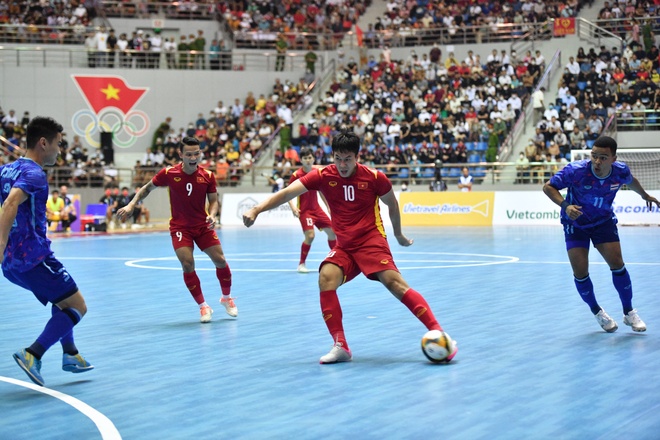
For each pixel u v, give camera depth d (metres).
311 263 15.09
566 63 32.84
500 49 34.19
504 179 29.09
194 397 5.32
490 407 4.93
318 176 6.57
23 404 5.20
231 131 32.66
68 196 27.23
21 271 5.47
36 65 34.62
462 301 9.68
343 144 6.34
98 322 8.56
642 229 23.28
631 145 28.41
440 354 6.18
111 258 16.70
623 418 4.63
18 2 35.34
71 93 34.47
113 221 28.69
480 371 5.94
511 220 26.91
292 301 9.99
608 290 10.40
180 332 7.89
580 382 5.54
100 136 34.03
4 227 5.10
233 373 6.03
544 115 29.53
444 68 33.41
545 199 26.55
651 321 8.04
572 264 7.57
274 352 6.82
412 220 28.02
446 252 16.78
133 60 35.00
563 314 8.61
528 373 5.85
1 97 34.09
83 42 35.00
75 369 5.78
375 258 6.48
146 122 35.00
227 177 31.42
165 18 36.41
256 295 10.59
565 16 34.28
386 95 32.31
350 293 10.55
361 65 35.56
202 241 8.70
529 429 4.45
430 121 30.64
